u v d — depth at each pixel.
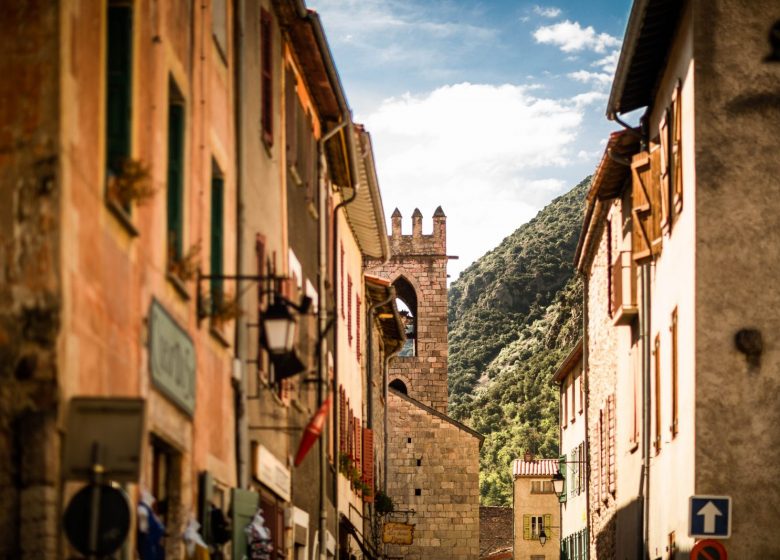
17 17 10.30
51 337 10.08
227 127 17.91
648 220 27.16
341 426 33.84
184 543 14.58
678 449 24.45
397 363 87.12
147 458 12.84
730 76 23.05
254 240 19.83
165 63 13.93
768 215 22.86
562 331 156.25
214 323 16.33
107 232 11.48
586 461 43.16
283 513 22.88
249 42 19.67
